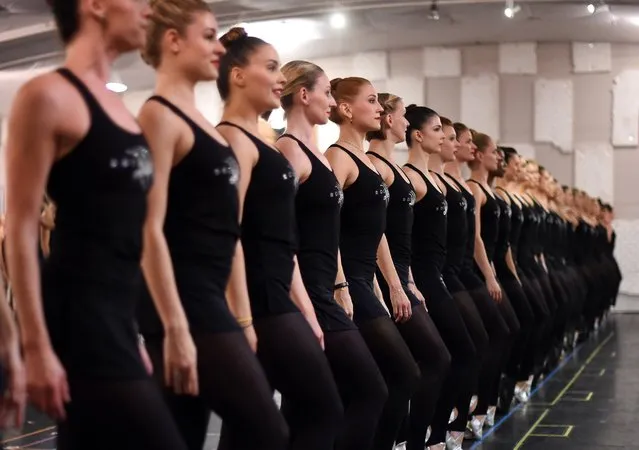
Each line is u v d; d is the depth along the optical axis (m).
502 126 20.38
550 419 8.01
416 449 5.77
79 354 2.77
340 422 4.07
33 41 13.46
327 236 4.49
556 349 11.07
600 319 16.75
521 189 9.88
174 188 3.37
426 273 6.29
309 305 4.22
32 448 6.73
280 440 3.46
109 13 2.89
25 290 2.66
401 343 5.08
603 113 20.41
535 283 9.07
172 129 3.29
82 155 2.76
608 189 20.47
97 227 2.79
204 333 3.36
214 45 3.46
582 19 18.16
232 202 3.44
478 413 7.22
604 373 10.80
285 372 3.93
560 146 20.39
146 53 3.46
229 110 3.95
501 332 7.27
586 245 14.62
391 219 5.70
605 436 7.28
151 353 3.43
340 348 4.48
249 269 3.92
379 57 20.14
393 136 5.73
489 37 19.59
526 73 20.28
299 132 4.54
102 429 2.80
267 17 15.81
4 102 14.52
